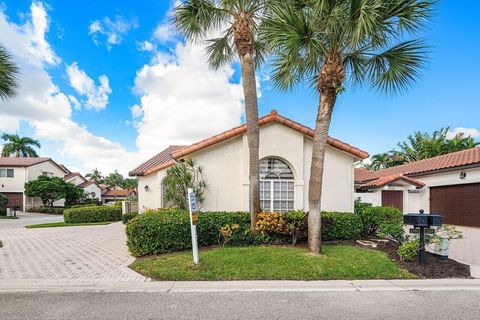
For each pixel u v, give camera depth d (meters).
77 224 18.16
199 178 10.40
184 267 6.32
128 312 4.41
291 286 5.47
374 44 7.20
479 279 5.91
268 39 7.13
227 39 10.14
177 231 7.87
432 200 18.02
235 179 10.51
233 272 6.02
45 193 32.78
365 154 10.60
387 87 8.23
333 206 10.68
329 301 4.81
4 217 27.38
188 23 8.82
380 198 18.44
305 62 8.04
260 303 4.71
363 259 6.74
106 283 5.70
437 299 4.91
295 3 7.53
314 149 7.50
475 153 16.44
